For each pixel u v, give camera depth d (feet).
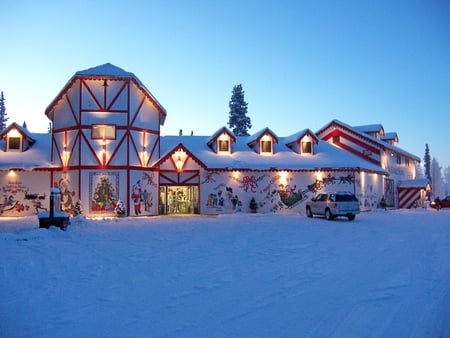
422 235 56.80
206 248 45.32
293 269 33.45
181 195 112.16
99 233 61.36
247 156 117.80
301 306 23.08
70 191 100.89
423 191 152.66
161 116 114.32
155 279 30.22
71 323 20.58
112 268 34.37
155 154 110.11
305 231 62.69
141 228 68.90
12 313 22.30
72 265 35.73
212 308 22.90
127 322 20.65
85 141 100.48
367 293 25.73
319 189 113.39
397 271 32.35
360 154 138.62
